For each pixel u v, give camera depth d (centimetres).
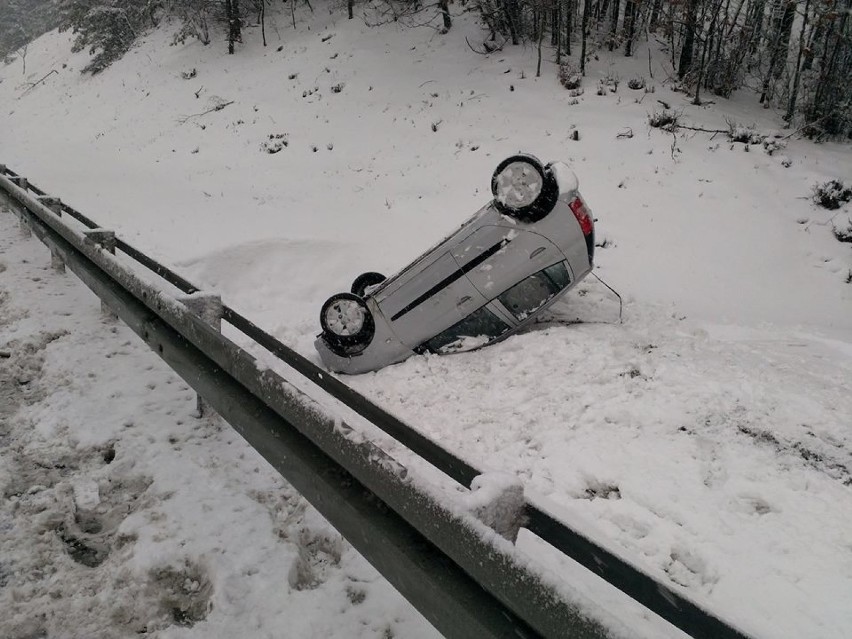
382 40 2591
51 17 6084
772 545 338
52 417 324
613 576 165
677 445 429
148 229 1182
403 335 631
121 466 283
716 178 1320
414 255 1072
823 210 1189
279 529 245
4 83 4659
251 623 198
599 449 436
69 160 2308
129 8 3691
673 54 2067
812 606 299
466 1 2634
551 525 176
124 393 354
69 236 488
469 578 148
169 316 296
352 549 242
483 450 457
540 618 122
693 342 622
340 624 202
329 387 272
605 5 2394
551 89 1923
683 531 355
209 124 2397
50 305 496
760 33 2023
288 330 752
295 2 3278
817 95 1652
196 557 225
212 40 3247
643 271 1034
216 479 275
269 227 1216
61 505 258
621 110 1712
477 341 632
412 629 202
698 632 150
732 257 1082
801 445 416
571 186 590
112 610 204
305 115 2227
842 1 1680
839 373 548
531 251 592
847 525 346
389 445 375
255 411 234
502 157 1588
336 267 991
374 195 1514
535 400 516
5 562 224
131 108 2917
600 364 554
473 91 2036
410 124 1947
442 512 149
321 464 200
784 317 895
